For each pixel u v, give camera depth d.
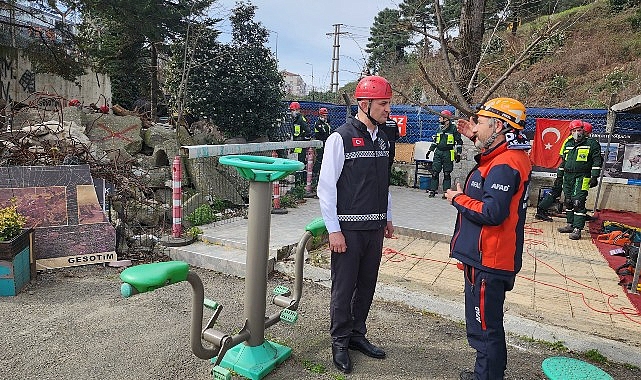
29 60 12.87
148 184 7.24
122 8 12.12
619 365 3.55
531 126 10.80
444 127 10.10
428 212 8.38
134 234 6.18
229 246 5.83
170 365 3.26
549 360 2.48
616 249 6.36
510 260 2.80
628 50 20.03
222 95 12.87
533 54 10.16
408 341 3.80
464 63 9.24
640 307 4.45
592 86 18.61
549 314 4.22
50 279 4.82
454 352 3.65
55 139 7.01
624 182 9.12
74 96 14.73
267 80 13.34
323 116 10.92
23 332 3.66
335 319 3.31
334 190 3.12
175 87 13.05
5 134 6.52
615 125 9.44
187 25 12.95
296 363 3.38
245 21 13.52
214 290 4.77
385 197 3.33
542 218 8.56
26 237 4.64
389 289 4.66
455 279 5.05
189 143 9.29
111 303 4.30
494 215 2.67
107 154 7.91
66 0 12.09
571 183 7.50
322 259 5.59
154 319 4.00
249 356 3.19
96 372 3.14
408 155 12.66
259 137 13.77
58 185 5.30
